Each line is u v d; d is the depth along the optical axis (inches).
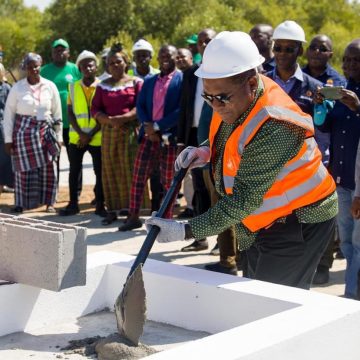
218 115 140.0
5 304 140.0
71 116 360.8
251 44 132.3
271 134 131.7
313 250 148.3
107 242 298.4
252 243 149.1
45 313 145.8
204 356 104.3
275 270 148.3
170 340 136.9
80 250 139.8
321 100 224.2
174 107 312.8
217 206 134.4
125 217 352.5
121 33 927.0
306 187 141.8
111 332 143.0
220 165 146.6
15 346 135.3
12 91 359.9
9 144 362.9
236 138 136.2
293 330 114.2
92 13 1008.9
